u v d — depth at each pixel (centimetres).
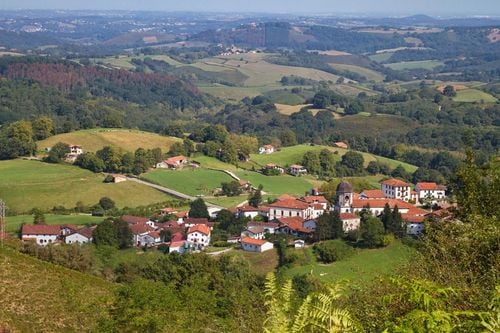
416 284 670
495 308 597
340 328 627
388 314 773
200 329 1916
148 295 2198
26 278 3928
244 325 1304
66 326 3212
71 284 3791
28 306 3478
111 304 2591
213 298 2330
